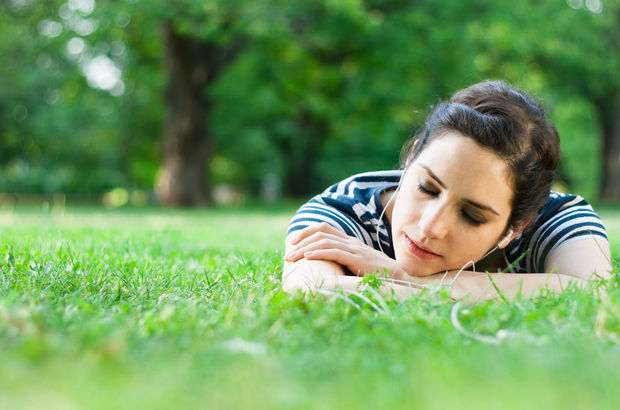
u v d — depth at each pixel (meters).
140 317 1.95
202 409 1.10
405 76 17.53
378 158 27.52
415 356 1.49
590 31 19.80
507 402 1.11
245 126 24.69
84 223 7.71
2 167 29.50
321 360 1.45
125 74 21.22
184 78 17.42
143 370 1.32
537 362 1.36
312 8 15.70
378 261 2.54
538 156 2.39
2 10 17.28
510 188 2.37
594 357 1.44
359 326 1.75
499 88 2.48
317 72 19.59
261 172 33.03
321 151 27.42
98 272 2.91
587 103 24.50
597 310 1.95
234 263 3.63
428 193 2.40
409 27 16.31
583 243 2.72
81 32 17.38
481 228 2.39
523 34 17.12
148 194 37.97
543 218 2.86
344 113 20.58
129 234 5.51
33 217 9.26
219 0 14.37
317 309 2.00
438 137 2.38
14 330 1.60
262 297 2.28
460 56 16.70
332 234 2.69
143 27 17.31
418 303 2.07
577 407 1.11
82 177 30.70
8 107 24.81
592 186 39.16
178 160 18.16
